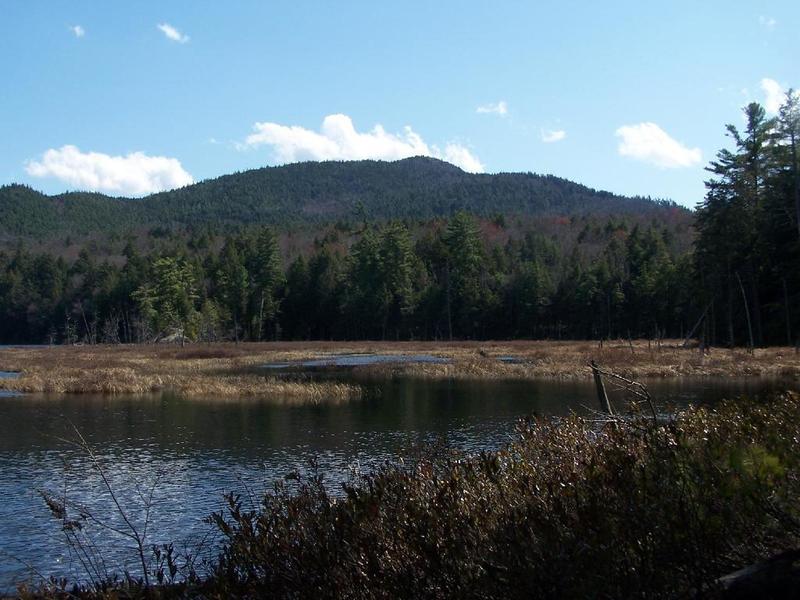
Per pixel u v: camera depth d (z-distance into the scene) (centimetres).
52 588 531
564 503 448
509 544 384
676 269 7031
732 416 621
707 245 5028
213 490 1338
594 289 7712
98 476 1472
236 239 12006
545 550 363
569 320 8031
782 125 4441
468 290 8338
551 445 658
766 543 403
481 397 2689
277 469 1508
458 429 1970
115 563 947
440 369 3834
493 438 1819
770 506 399
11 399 2741
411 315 8575
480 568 394
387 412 2334
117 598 481
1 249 13962
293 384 2969
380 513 471
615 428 611
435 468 647
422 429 1981
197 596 478
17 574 900
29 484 1407
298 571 421
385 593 395
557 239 11831
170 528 1102
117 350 6619
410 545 418
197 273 10262
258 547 449
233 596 430
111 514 1195
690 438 537
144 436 1916
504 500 492
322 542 430
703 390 2622
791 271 4581
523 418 766
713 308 5128
